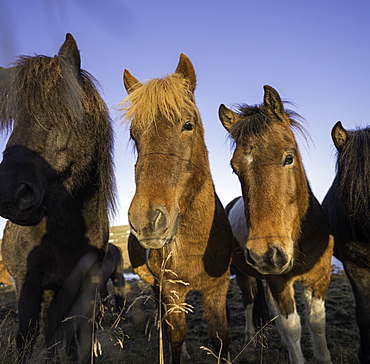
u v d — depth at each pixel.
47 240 2.74
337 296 5.89
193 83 2.86
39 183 2.42
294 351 2.88
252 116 2.67
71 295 2.88
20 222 2.37
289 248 2.37
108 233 3.19
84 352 2.83
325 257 3.13
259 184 2.45
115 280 6.75
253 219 2.40
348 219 3.10
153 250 2.94
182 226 2.71
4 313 6.77
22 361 2.48
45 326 2.93
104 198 3.02
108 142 3.06
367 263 3.15
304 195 2.89
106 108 3.09
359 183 2.76
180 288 2.78
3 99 2.55
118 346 4.11
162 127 2.40
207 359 3.98
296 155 2.68
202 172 2.71
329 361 3.12
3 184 2.20
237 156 2.59
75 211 2.83
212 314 2.79
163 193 2.22
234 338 4.76
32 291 2.70
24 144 2.41
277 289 2.95
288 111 3.11
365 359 3.04
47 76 2.56
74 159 2.75
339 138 3.12
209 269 2.81
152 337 4.99
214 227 2.83
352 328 4.58
